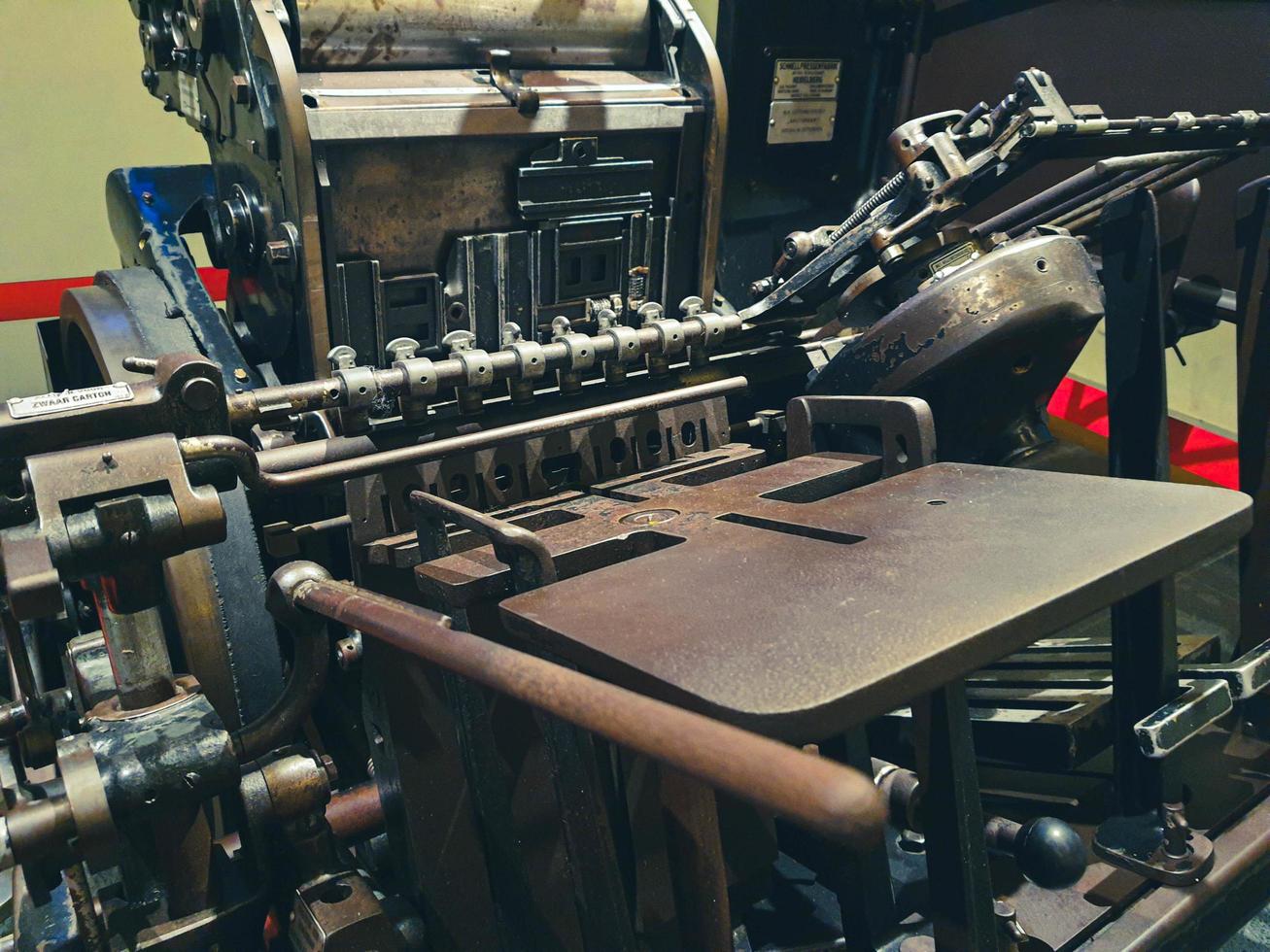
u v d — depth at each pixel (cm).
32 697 120
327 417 149
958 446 178
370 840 149
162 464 105
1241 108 200
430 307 164
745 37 205
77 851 103
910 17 227
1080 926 131
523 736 125
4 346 310
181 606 137
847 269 177
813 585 93
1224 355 271
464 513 110
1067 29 217
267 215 158
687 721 59
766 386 206
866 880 126
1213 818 152
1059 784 173
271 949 125
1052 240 156
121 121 307
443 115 151
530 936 125
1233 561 246
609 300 176
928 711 107
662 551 107
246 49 146
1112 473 181
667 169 181
